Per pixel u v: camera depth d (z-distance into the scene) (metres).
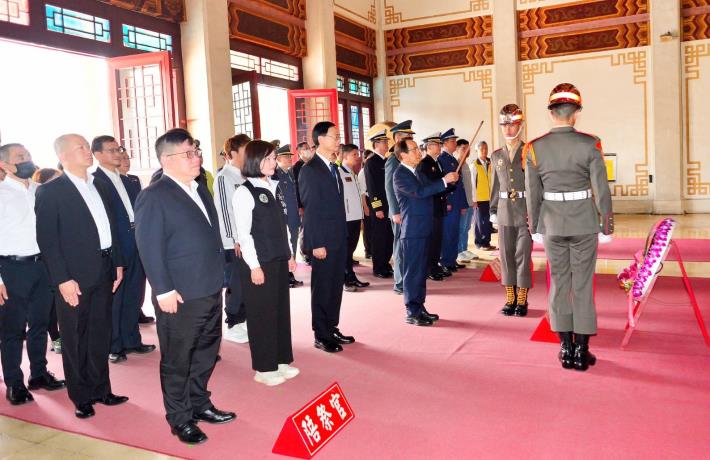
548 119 11.95
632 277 4.15
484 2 12.23
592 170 3.48
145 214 2.71
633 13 11.23
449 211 6.66
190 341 2.83
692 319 4.46
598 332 4.26
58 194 3.09
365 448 2.68
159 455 2.74
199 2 7.96
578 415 2.92
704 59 10.92
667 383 3.27
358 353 4.07
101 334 3.31
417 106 13.02
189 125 8.17
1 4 5.96
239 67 9.42
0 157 3.50
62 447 2.87
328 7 10.93
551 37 11.84
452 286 6.09
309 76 10.91
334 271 4.16
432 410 3.06
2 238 3.44
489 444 2.66
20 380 3.50
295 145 10.30
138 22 7.51
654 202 11.35
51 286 3.30
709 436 2.63
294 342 4.41
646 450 2.53
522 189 4.73
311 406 2.77
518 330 4.44
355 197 6.20
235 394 3.44
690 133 11.14
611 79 11.49
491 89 12.33
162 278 2.71
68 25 6.67
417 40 12.92
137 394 3.54
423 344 4.20
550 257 3.63
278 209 3.56
